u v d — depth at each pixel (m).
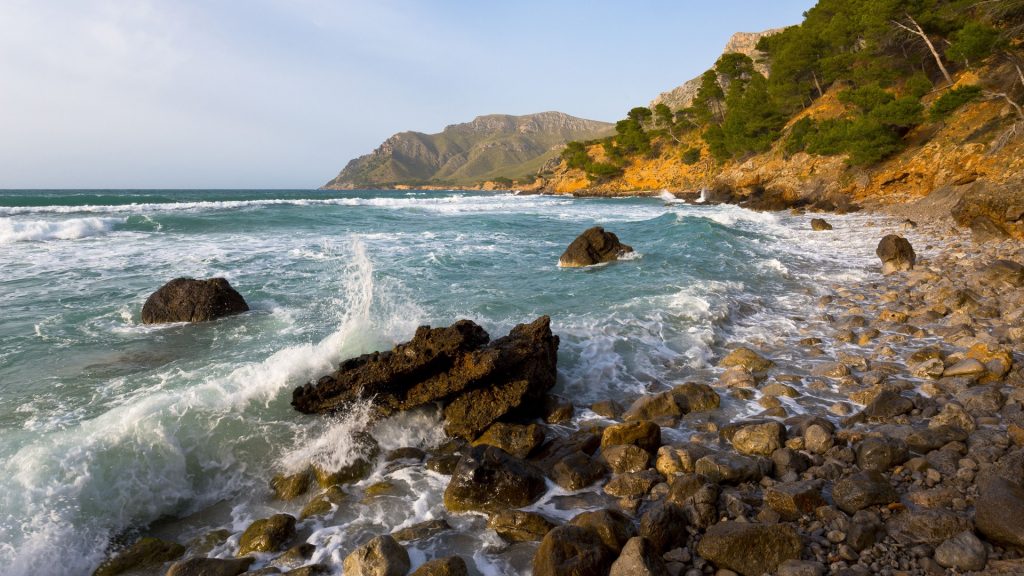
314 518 4.42
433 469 5.18
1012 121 27.69
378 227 25.80
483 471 4.57
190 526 4.47
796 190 42.06
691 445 5.20
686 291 11.20
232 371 6.84
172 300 9.23
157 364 7.17
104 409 5.74
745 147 62.53
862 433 5.18
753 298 11.25
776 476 4.70
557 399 6.37
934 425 5.29
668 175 83.88
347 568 3.66
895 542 3.60
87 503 4.37
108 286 11.50
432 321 8.90
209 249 16.86
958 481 4.25
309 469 5.08
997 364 6.34
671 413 6.05
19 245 17.05
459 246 19.09
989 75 33.19
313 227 25.12
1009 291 10.16
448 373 5.87
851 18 50.31
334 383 5.91
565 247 19.48
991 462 4.40
